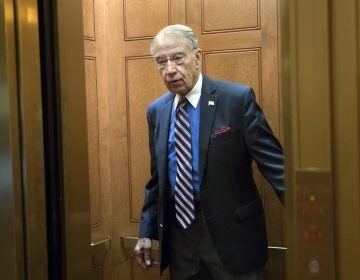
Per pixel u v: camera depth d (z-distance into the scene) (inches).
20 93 35.7
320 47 28.1
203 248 60.7
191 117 61.1
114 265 82.7
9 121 35.3
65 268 38.1
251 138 58.2
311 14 28.1
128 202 81.3
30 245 36.2
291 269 29.5
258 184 72.2
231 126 58.9
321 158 28.4
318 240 28.6
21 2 35.5
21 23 35.5
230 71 72.5
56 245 38.2
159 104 67.0
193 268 62.7
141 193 80.3
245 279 59.6
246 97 59.1
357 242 27.9
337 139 28.1
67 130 38.0
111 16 79.7
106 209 81.4
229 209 58.9
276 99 70.2
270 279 72.6
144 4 77.4
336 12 27.7
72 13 38.6
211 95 60.3
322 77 28.1
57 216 38.1
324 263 28.6
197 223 60.7
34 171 36.5
